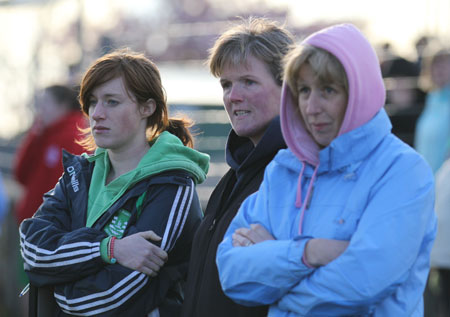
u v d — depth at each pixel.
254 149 10.61
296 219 9.16
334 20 28.72
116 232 11.32
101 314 10.94
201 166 12.14
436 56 22.69
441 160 22.56
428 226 8.80
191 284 10.86
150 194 11.38
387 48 26.64
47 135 21.92
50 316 11.69
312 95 8.79
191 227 11.77
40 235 11.42
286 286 8.79
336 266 8.38
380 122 8.78
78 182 11.99
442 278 19.92
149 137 12.18
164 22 39.75
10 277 25.72
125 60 11.55
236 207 10.64
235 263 9.14
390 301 8.70
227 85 11.14
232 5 41.38
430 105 23.02
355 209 8.66
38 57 28.98
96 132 11.48
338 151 8.74
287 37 11.00
